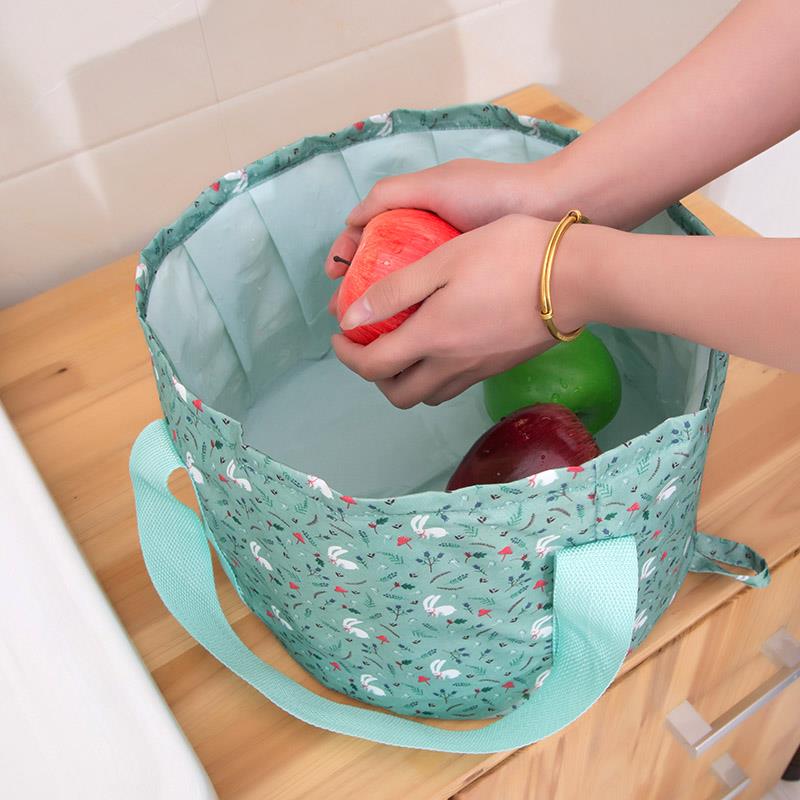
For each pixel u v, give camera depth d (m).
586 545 0.39
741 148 0.46
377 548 0.38
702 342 0.39
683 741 0.59
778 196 1.10
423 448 0.57
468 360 0.46
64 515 0.56
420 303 0.47
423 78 0.75
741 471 0.56
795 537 0.54
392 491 0.54
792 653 0.63
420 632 0.42
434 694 0.46
